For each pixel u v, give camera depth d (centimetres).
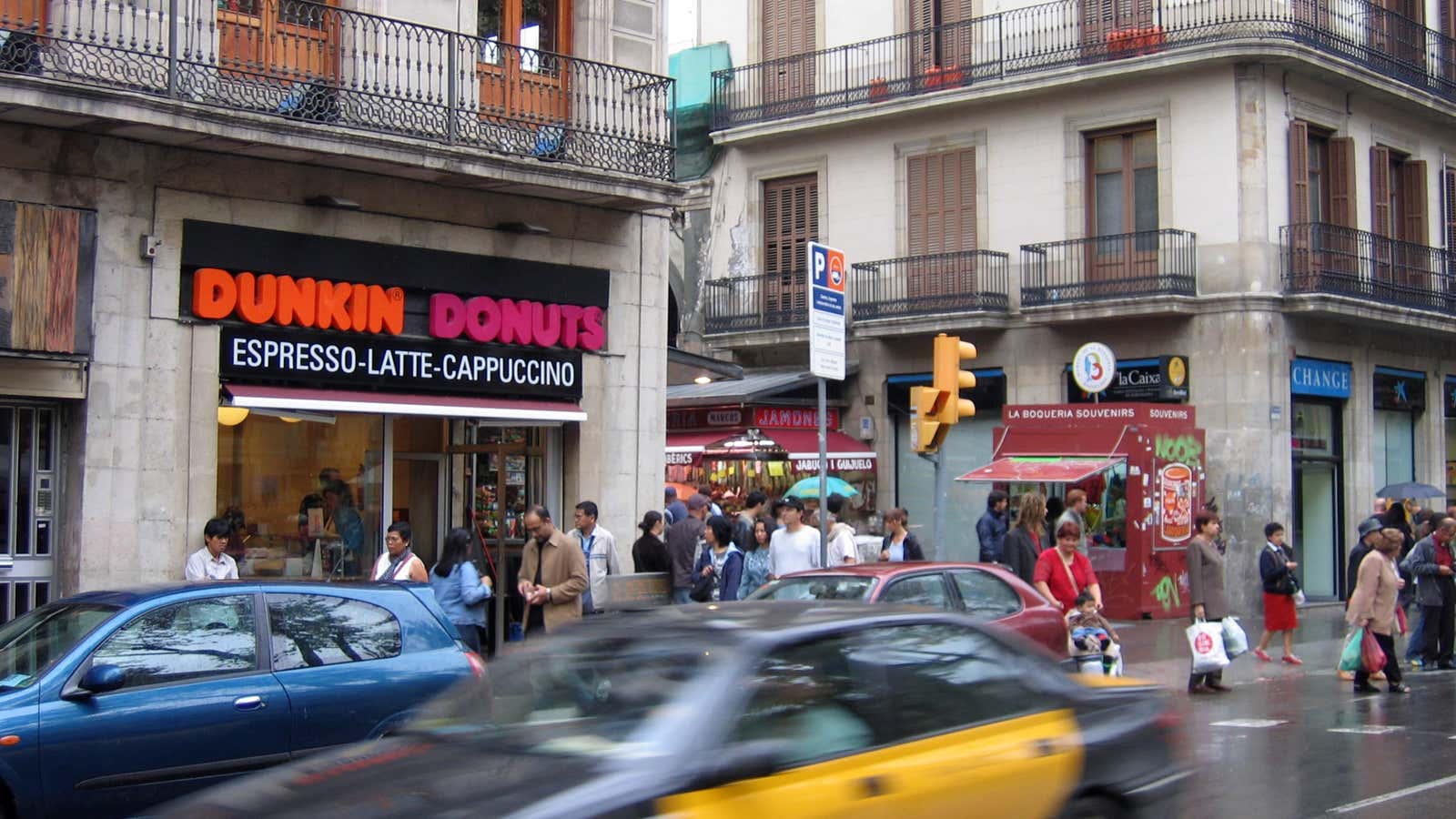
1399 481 2844
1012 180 2720
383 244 1516
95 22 1319
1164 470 2270
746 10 3102
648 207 1714
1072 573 1317
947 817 571
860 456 2759
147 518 1345
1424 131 2906
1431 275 2823
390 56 1537
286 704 864
